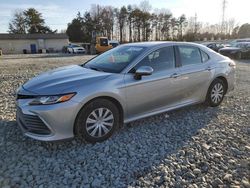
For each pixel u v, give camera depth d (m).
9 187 2.67
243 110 5.25
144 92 4.02
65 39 49.31
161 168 3.06
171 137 3.92
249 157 3.34
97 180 2.80
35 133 3.45
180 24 70.69
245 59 19.20
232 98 6.20
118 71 3.90
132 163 3.18
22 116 3.47
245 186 2.72
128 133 4.02
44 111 3.24
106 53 4.83
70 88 3.38
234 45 22.20
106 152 3.42
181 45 4.69
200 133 4.07
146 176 2.91
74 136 3.53
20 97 3.57
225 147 3.61
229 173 2.98
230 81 5.53
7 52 45.16
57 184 2.74
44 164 3.12
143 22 67.94
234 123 4.52
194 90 4.82
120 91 3.73
